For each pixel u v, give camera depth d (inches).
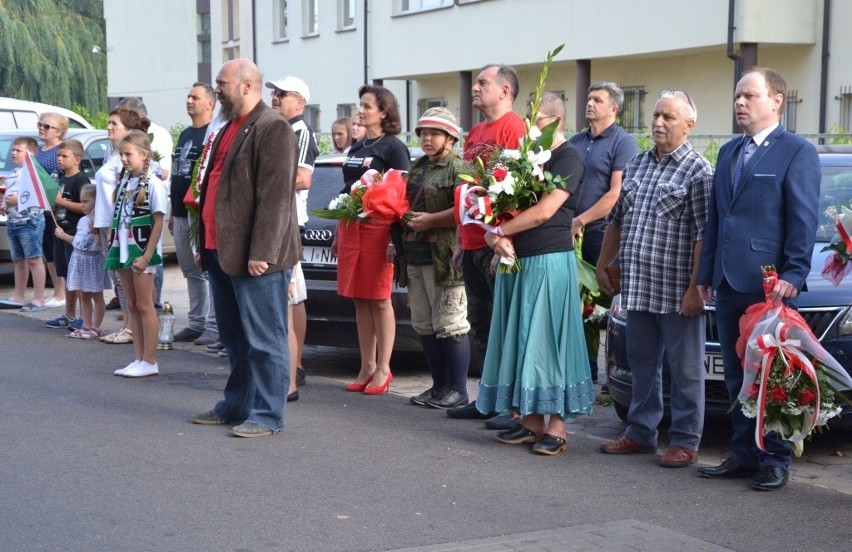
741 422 232.2
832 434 279.7
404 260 296.8
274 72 1164.5
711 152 555.2
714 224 229.8
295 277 307.9
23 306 473.4
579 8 760.3
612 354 270.8
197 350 385.7
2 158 564.4
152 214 330.3
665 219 241.1
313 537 194.2
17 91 1544.0
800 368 215.8
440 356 300.4
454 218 278.7
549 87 853.8
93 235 398.3
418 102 995.9
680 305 241.6
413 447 257.1
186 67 1397.6
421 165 295.3
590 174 303.6
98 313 406.9
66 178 432.1
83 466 235.0
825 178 304.2
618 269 259.3
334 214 301.0
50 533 193.2
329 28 1056.2
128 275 337.1
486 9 845.2
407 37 938.7
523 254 251.6
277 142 252.4
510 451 255.6
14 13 1547.7
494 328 259.1
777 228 220.1
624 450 254.8
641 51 718.5
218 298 268.8
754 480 227.0
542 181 248.1
